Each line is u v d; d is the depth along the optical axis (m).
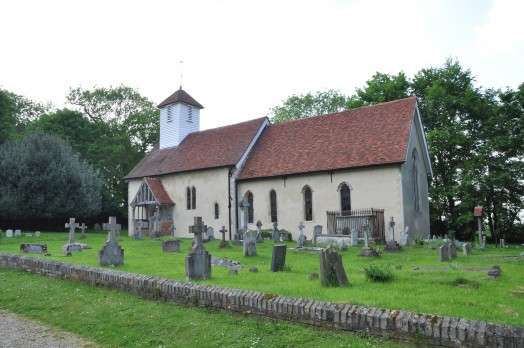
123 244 25.33
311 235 27.95
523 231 32.44
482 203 31.33
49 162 36.78
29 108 57.84
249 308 7.68
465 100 33.59
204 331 7.39
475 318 6.94
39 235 31.47
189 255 11.35
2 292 11.43
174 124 39.81
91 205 38.69
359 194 26.31
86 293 10.44
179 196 35.31
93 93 53.84
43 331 8.37
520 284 9.88
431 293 8.84
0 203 34.00
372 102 38.91
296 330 6.83
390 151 25.66
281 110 56.56
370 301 7.97
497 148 30.69
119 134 52.34
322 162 28.06
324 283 9.91
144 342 7.30
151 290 9.45
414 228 26.72
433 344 5.73
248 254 18.48
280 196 29.73
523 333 5.21
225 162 32.38
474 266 13.71
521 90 31.05
